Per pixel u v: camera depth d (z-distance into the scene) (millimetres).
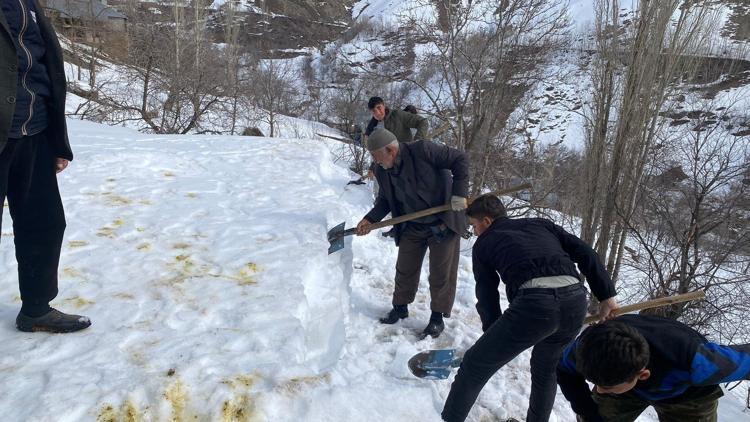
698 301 12188
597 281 2801
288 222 5418
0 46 2266
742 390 9891
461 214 4164
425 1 13812
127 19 26859
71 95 22469
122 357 2863
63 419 2338
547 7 13406
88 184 6004
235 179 7055
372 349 4031
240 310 3525
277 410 2619
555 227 2928
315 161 8664
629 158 11773
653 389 2355
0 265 3857
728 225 12703
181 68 20594
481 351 2756
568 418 3643
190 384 2670
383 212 4477
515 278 2707
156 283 3809
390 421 2803
